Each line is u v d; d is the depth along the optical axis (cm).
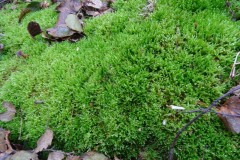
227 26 27
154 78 25
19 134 27
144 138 24
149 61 26
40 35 33
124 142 24
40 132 26
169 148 23
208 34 26
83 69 27
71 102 26
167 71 25
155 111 24
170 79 25
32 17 37
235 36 26
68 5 35
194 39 26
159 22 29
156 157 24
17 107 28
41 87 28
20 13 39
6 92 29
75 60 28
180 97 24
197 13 29
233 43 26
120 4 34
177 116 24
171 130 23
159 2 31
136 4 33
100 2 36
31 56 31
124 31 29
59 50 30
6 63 33
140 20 30
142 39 27
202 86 24
